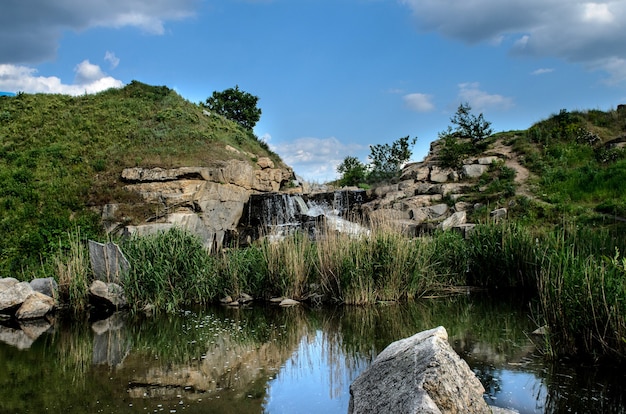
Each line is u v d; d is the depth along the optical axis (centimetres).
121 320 1275
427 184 2497
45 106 3188
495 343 951
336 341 1034
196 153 2666
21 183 2314
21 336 1150
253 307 1377
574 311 832
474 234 1570
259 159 3123
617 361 792
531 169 2381
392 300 1373
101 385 813
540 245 1416
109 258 1428
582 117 2778
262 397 742
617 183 2034
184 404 721
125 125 2964
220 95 4725
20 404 738
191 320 1255
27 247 1877
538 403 666
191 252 1450
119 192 2298
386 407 528
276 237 1603
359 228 1540
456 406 521
